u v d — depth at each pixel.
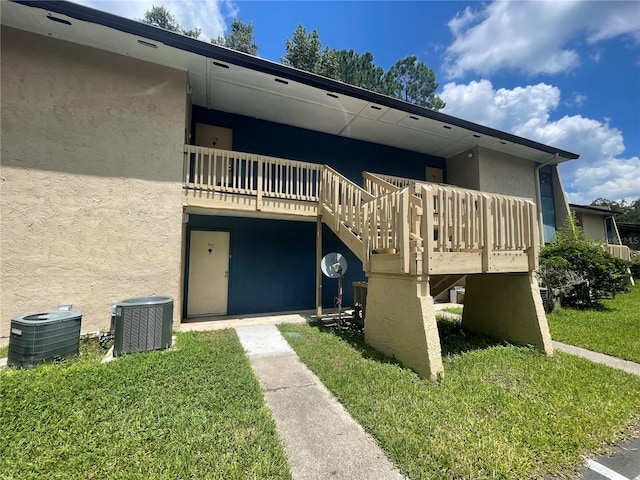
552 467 2.06
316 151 8.84
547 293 7.51
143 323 4.12
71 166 4.98
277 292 7.97
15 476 1.80
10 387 2.82
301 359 4.11
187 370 3.44
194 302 7.10
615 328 5.84
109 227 5.16
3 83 4.70
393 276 4.15
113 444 2.11
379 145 9.80
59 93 4.98
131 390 2.88
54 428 2.25
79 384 2.93
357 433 2.43
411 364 3.68
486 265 4.22
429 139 9.32
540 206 10.86
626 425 2.57
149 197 5.43
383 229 4.35
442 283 5.92
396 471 2.01
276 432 2.40
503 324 5.01
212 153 6.02
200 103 7.31
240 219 7.70
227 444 2.16
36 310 4.68
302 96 6.93
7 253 4.59
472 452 2.14
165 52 5.33
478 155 9.77
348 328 5.90
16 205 4.66
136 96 5.46
